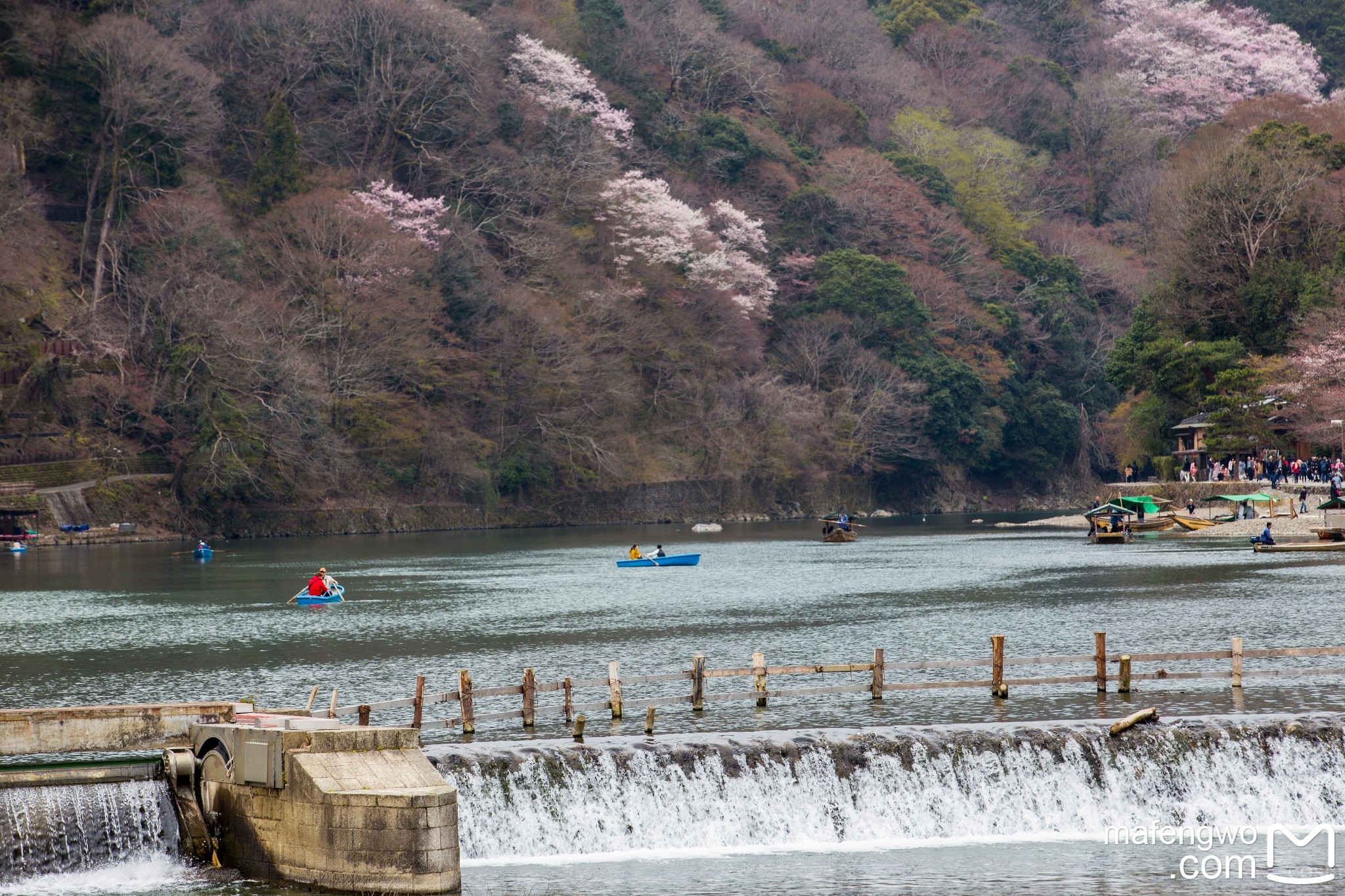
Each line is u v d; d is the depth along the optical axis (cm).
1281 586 7756
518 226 19450
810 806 3503
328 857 2858
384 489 16575
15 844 3005
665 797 3431
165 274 14625
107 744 3344
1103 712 4209
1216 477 14450
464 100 19512
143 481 14388
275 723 3262
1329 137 16675
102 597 8250
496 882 3102
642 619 6900
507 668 5319
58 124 16225
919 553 11831
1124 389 17100
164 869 3095
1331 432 13112
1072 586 8212
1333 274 14738
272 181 16862
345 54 18750
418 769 2975
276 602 7912
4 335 13988
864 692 4641
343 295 15912
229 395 14250
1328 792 3666
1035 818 3572
